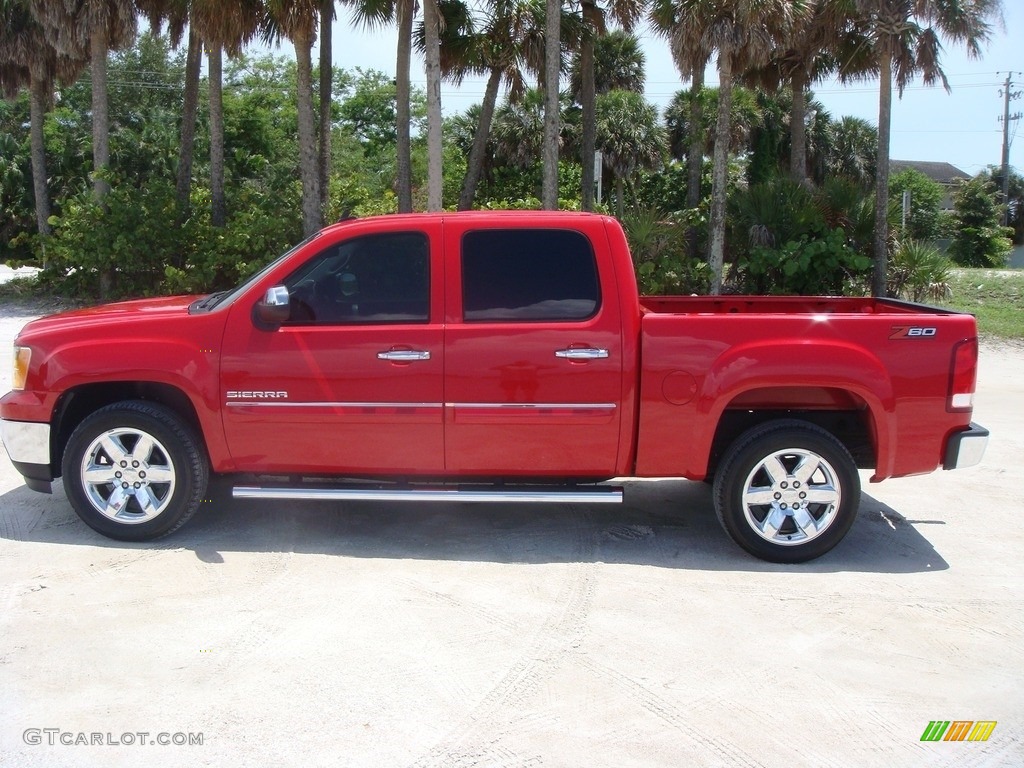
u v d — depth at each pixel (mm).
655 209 17906
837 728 3383
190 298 5965
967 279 23797
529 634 4117
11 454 5184
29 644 3932
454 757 3156
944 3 15859
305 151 18000
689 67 16391
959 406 4945
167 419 5012
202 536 5320
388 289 4973
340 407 4945
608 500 5035
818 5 17938
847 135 36375
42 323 5367
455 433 4969
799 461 4992
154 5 19734
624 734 3318
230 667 3764
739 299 6383
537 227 4980
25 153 40250
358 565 4926
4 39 23125
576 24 20953
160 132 39094
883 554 5258
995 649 4059
